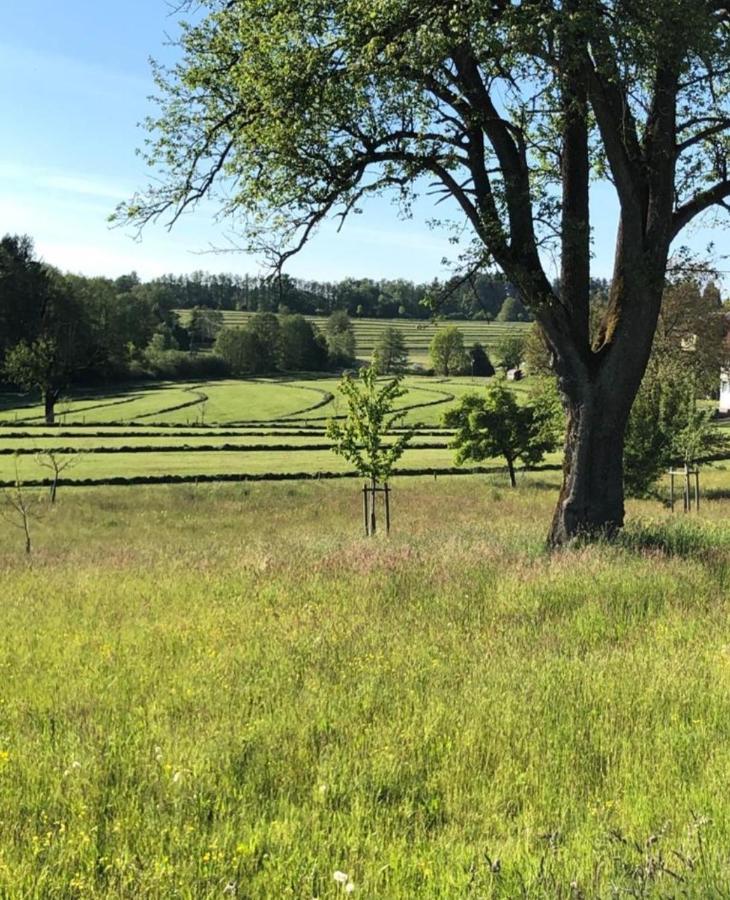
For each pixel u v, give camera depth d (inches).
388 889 144.6
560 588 399.2
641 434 1155.3
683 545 531.2
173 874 149.4
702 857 148.4
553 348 549.0
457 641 322.3
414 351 7431.1
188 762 205.9
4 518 1235.2
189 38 565.9
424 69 483.2
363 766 202.2
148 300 6766.7
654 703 244.5
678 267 1082.1
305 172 549.3
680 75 529.7
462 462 1720.0
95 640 346.0
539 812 180.1
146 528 1172.5
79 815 173.5
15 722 241.0
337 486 1646.2
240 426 3029.0
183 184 579.2
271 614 380.8
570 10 437.4
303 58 498.3
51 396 3708.2
